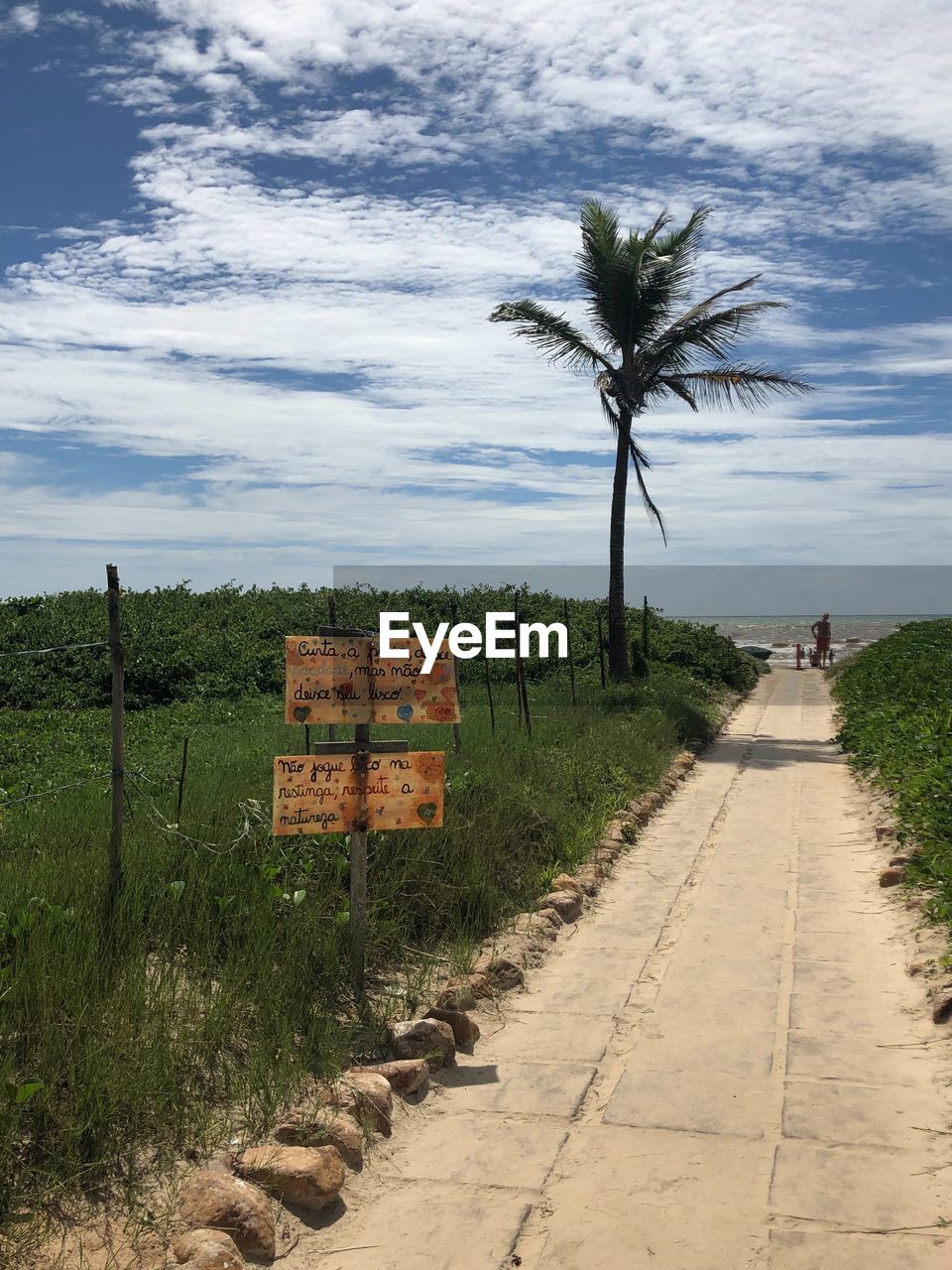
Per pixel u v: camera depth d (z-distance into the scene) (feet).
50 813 28.66
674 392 71.26
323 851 25.05
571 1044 19.53
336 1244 13.38
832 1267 12.66
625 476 73.61
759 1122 16.31
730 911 27.63
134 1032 16.14
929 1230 13.35
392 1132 16.21
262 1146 14.67
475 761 36.83
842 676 90.89
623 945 25.14
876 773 43.96
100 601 79.30
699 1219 13.73
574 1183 14.70
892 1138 15.74
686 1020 20.54
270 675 65.10
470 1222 13.79
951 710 47.50
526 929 25.40
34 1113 14.35
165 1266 12.14
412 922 24.16
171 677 62.39
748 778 47.39
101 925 19.39
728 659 90.53
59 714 53.98
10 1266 12.20
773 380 68.44
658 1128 16.20
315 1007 19.24
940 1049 18.80
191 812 26.66
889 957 23.73
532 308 68.54
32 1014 15.96
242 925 21.12
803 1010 20.88
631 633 90.94
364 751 21.38
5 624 70.54
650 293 69.62
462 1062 18.84
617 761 43.39
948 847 28.89
